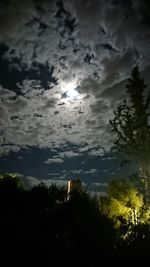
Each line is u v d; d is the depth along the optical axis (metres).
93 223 6.17
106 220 6.40
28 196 6.01
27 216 5.75
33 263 5.43
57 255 5.64
